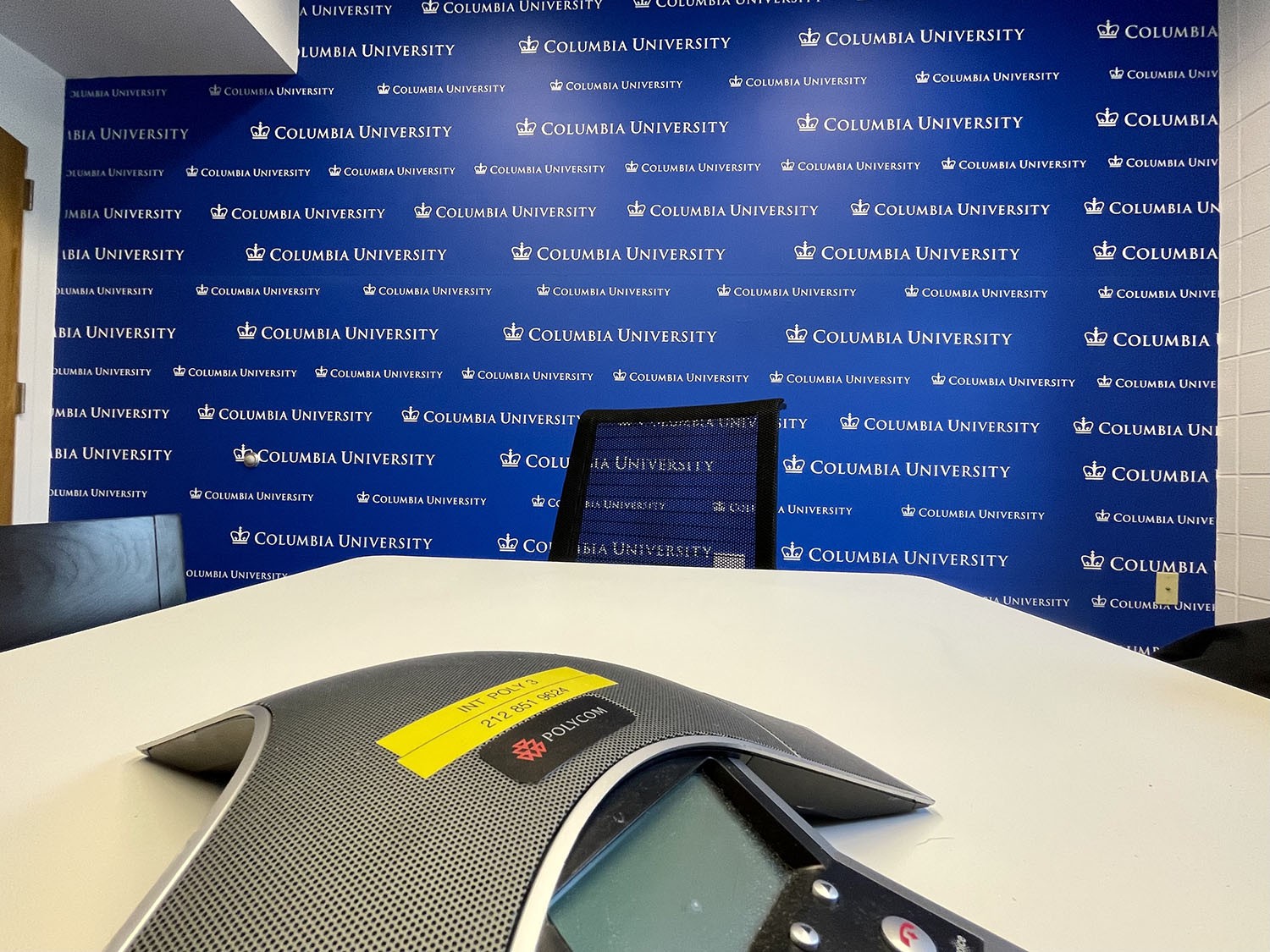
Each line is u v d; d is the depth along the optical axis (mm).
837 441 1812
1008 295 1757
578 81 1842
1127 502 1711
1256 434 1566
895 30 1776
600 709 217
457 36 1849
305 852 153
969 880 193
